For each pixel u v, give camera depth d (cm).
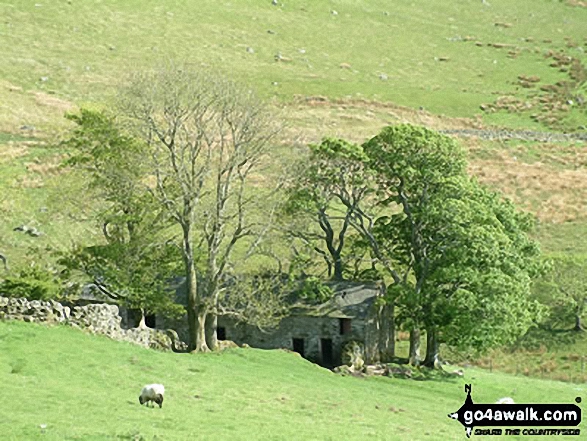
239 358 5719
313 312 6700
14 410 3203
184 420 3391
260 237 6069
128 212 6038
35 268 5944
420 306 6425
